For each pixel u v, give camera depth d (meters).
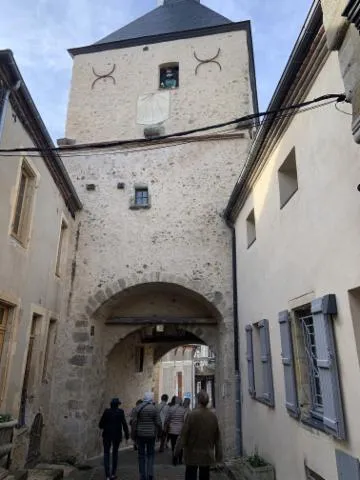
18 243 5.96
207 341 9.82
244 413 7.76
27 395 6.99
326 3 3.11
